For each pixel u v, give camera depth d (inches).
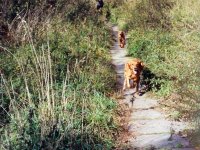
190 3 528.1
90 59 407.5
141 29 536.7
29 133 235.8
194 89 313.3
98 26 606.5
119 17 748.0
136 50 470.6
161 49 433.4
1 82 288.2
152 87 359.3
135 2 743.1
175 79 359.9
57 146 228.1
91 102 307.0
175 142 261.4
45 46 379.2
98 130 271.7
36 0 483.2
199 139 258.7
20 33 394.3
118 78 402.9
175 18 511.8
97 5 794.8
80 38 479.8
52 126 241.0
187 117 293.3
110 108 313.4
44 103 262.2
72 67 360.5
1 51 366.6
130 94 357.4
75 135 246.8
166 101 330.0
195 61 350.6
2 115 266.4
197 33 427.5
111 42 561.3
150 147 257.0
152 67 396.5
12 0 454.3
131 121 300.5
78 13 606.2
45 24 432.5
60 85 315.0
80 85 327.6
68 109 275.3
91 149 247.3
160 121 296.7
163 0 586.2
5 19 427.8
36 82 296.8
